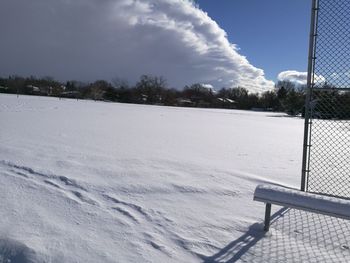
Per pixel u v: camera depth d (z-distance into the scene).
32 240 3.20
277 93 98.44
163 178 5.52
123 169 5.98
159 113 33.22
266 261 3.11
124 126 15.91
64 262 2.90
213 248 3.30
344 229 3.85
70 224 3.62
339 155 9.36
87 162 6.38
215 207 4.38
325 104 5.03
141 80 97.75
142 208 4.19
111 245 3.23
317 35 4.77
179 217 3.99
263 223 3.94
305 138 4.88
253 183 5.57
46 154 6.93
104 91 89.88
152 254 3.12
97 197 4.48
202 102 106.19
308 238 3.62
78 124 15.22
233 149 10.00
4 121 14.53
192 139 12.16
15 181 4.92
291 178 6.20
